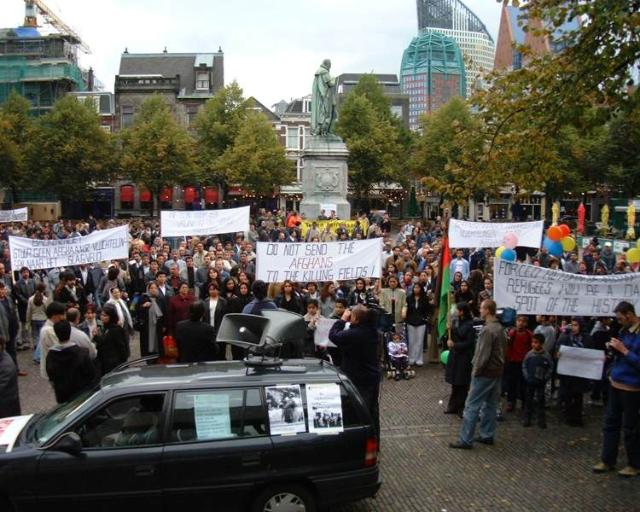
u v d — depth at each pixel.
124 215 75.94
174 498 7.35
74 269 20.73
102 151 63.44
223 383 7.73
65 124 62.00
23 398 13.63
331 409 7.85
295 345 11.80
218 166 63.06
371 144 64.00
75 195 64.12
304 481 7.72
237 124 65.81
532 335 12.90
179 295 13.77
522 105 13.30
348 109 65.44
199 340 11.12
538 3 12.80
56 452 7.21
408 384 14.99
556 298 12.15
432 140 66.00
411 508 8.68
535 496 9.10
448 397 13.95
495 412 11.23
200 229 23.05
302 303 15.55
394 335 15.69
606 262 25.67
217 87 79.69
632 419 9.75
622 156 51.28
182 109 78.12
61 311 11.09
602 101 12.95
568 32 12.86
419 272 19.44
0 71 79.00
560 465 10.30
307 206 38.97
